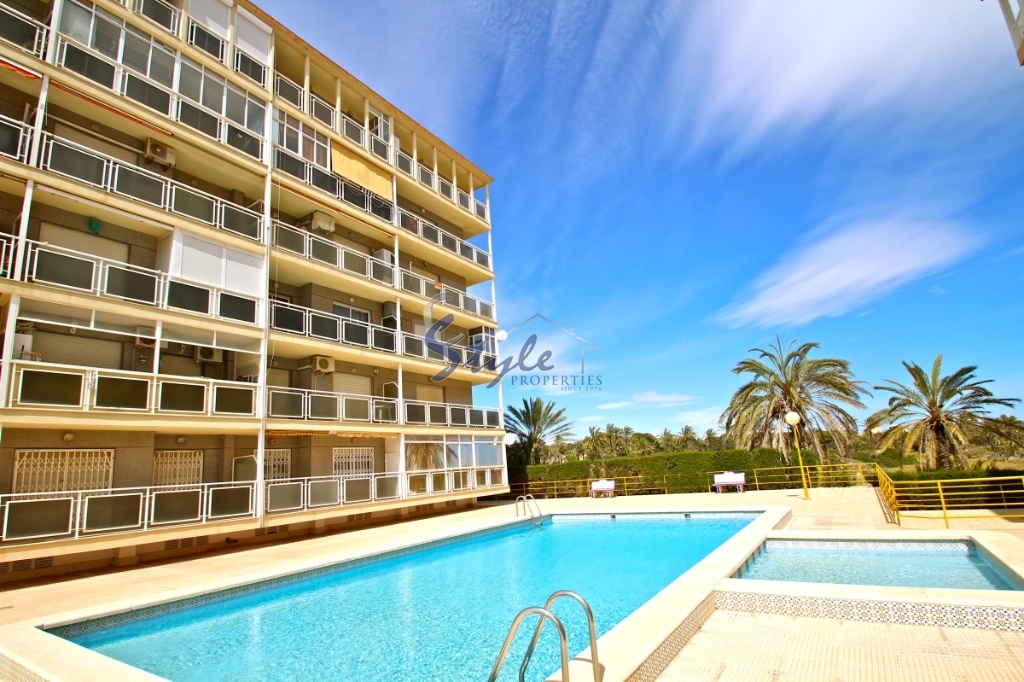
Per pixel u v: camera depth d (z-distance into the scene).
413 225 22.69
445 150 25.36
